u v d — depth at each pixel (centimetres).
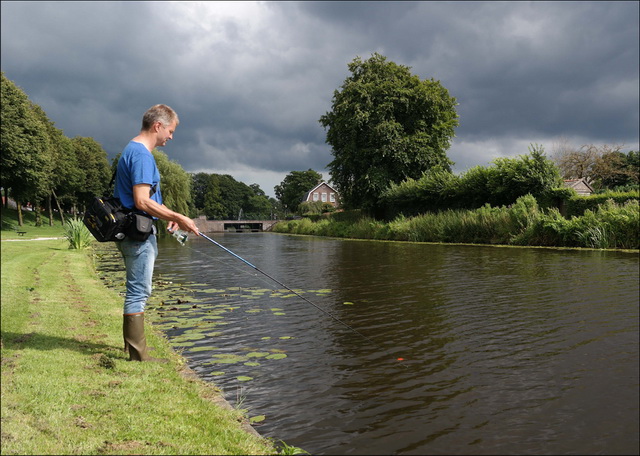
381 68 3722
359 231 3481
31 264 1082
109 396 287
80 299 645
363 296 771
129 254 367
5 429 233
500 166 2484
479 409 310
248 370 394
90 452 215
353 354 440
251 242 3028
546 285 839
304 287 885
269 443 257
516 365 401
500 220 2214
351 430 281
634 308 620
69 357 358
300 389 350
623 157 5266
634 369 383
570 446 260
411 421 293
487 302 693
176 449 224
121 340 427
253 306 689
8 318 482
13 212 5112
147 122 378
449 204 2984
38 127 3503
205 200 11381
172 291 839
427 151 3606
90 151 6406
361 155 3662
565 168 4866
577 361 408
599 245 1722
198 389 324
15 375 311
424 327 545
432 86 3712
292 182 10775
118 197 367
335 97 3853
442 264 1277
